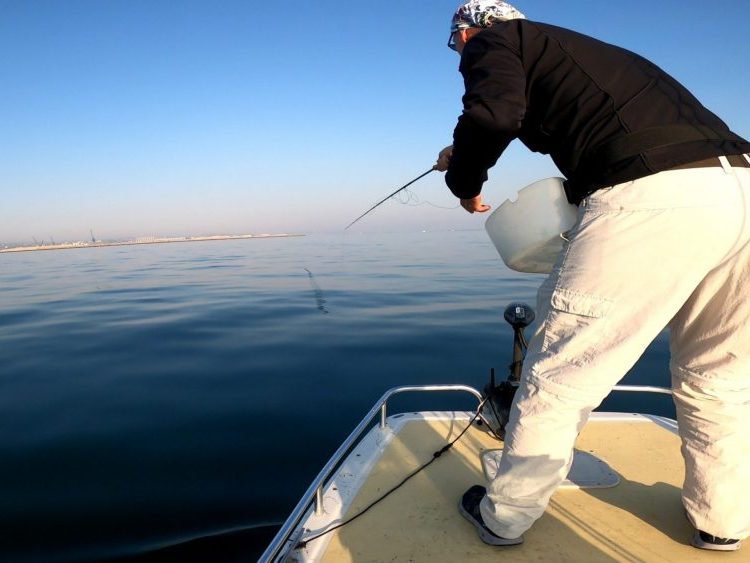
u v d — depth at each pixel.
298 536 1.51
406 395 5.64
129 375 6.67
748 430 1.39
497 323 9.52
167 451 4.31
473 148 1.19
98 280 21.75
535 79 1.22
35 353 8.10
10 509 3.45
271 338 8.83
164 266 29.70
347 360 7.16
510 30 1.23
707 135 1.12
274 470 3.95
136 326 10.28
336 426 4.79
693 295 1.35
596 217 1.18
